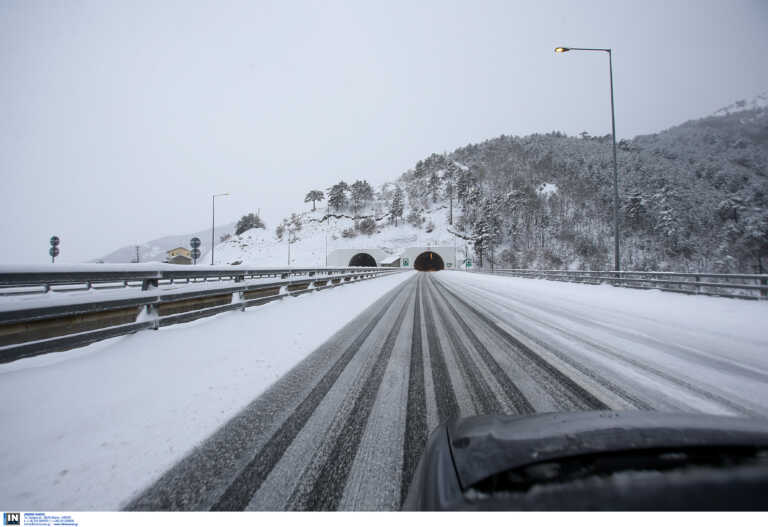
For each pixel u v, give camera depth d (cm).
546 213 9162
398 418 238
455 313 809
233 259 10638
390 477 164
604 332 578
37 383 272
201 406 256
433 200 12238
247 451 191
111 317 401
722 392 294
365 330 590
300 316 696
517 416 135
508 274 3378
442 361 397
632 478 80
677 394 288
